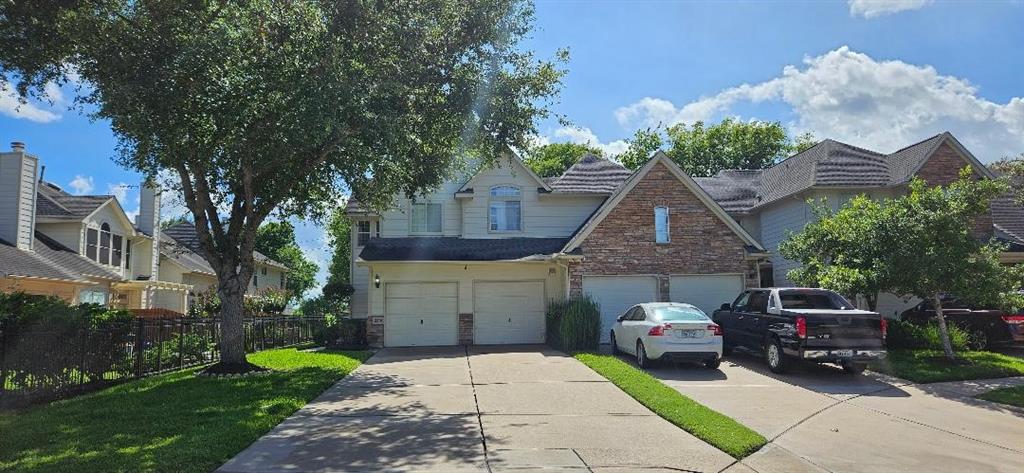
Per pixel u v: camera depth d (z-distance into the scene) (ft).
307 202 51.57
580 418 31.73
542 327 73.41
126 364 43.29
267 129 38.40
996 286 46.52
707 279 68.39
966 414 34.65
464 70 44.19
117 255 92.63
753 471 23.76
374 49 39.32
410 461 23.94
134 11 37.19
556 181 79.25
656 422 30.96
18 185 70.59
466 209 76.59
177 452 23.66
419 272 73.00
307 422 30.45
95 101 39.34
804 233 58.08
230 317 46.80
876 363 49.85
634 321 53.67
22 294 35.94
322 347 71.51
